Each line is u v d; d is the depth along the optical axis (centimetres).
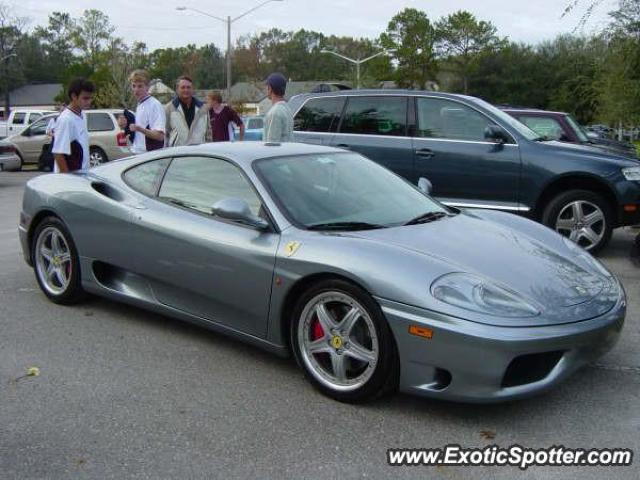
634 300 546
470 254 364
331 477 288
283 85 703
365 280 338
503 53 6969
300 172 430
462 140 738
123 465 297
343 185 435
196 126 808
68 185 508
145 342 447
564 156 695
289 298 374
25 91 7969
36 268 535
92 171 519
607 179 679
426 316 323
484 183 727
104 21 6619
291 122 700
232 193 418
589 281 369
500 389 317
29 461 300
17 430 328
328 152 471
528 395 322
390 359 337
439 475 290
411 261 345
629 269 654
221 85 7669
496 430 329
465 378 318
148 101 741
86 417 341
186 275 424
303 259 363
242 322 401
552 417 343
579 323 330
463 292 327
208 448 311
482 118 735
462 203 742
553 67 6581
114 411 348
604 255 718
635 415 345
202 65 7612
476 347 312
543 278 355
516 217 473
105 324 482
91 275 494
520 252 382
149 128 745
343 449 311
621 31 1273
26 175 1773
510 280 345
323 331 361
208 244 409
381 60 7150
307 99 829
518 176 711
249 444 315
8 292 562
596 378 390
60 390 373
